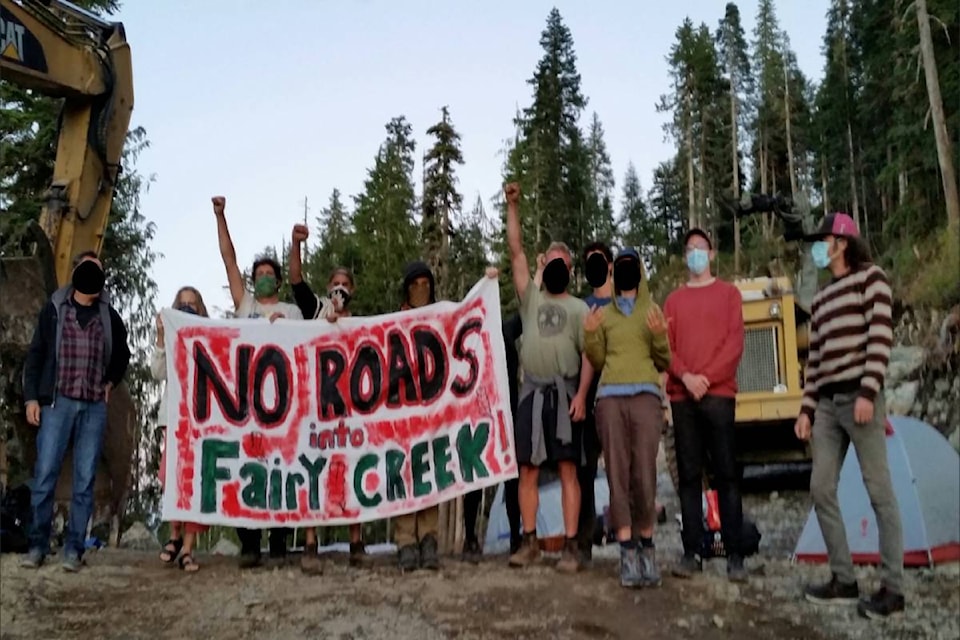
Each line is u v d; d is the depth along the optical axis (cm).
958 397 1658
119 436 946
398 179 3572
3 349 855
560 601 581
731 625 555
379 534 2552
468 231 3484
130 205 2211
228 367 699
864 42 3762
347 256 3944
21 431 866
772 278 1356
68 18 918
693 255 653
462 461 678
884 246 3450
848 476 815
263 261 744
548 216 3447
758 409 1309
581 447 660
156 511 1908
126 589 607
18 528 723
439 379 695
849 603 595
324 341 705
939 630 545
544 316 672
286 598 585
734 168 5453
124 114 924
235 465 684
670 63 5462
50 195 867
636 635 534
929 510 759
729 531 638
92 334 658
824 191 5550
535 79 3616
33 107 1950
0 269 865
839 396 593
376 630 527
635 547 620
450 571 660
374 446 688
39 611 552
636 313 632
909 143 3050
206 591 602
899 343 1994
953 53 2914
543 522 1014
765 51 6244
